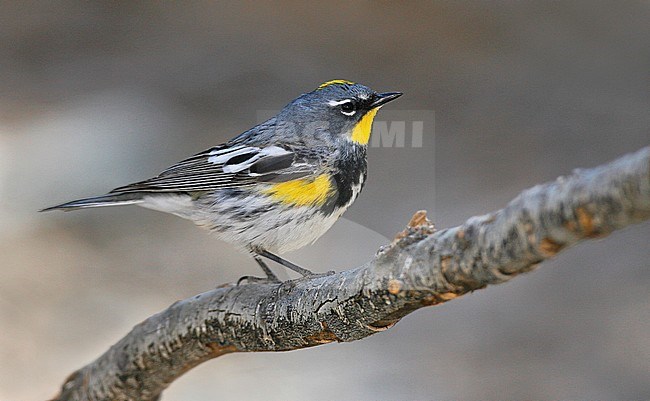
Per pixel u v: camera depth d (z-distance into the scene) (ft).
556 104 59.52
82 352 36.65
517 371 36.94
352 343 39.63
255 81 63.26
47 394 33.50
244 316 22.72
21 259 43.21
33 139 54.08
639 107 58.80
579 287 43.37
